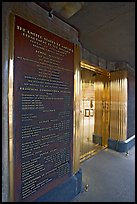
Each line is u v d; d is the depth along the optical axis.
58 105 2.21
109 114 5.07
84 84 4.87
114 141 4.91
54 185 2.15
